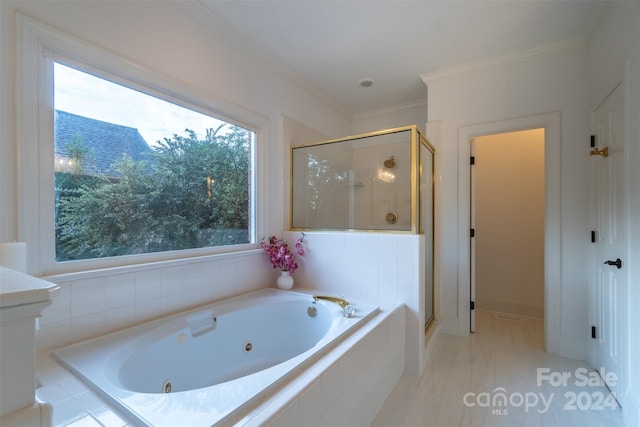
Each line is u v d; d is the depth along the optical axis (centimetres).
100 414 94
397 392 189
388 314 192
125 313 164
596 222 215
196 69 204
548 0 194
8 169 126
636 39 152
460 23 219
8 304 49
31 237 132
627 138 162
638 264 149
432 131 297
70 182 148
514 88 262
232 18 214
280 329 223
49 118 139
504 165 360
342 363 133
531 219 347
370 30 229
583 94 236
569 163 239
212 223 224
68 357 132
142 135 180
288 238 276
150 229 183
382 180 255
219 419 89
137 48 170
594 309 218
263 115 262
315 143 289
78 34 146
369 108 383
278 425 95
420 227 242
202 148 217
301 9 205
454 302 287
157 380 154
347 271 244
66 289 141
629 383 158
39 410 52
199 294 204
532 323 318
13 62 127
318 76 300
